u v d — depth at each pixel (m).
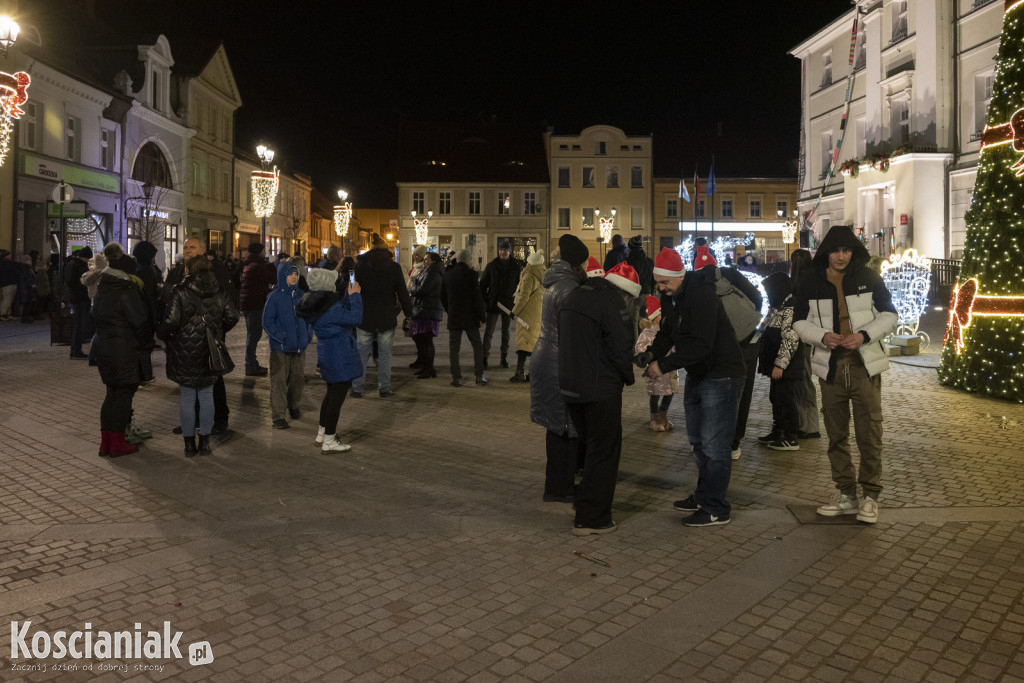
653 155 62.59
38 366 12.45
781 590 4.19
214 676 3.33
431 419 8.68
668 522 5.32
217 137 41.84
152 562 4.57
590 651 3.54
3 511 5.47
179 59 38.03
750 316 5.76
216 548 4.79
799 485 6.18
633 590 4.20
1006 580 4.31
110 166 31.08
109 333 6.85
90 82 28.34
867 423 5.25
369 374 11.95
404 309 10.05
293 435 7.91
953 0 25.83
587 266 5.80
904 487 6.07
